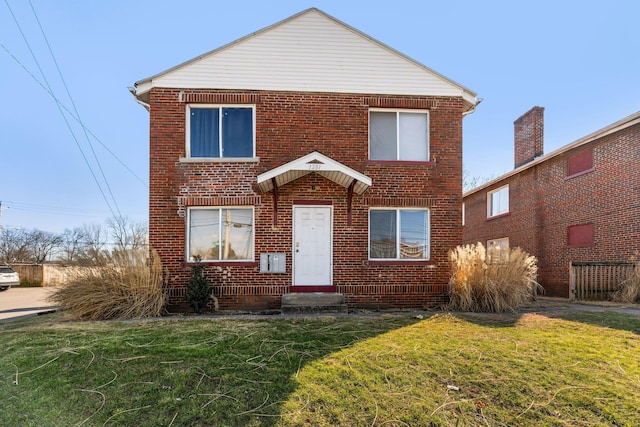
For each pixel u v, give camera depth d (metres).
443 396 4.04
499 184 19.61
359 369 4.67
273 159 9.80
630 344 5.66
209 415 3.64
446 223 10.05
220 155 9.84
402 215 10.15
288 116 9.91
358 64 10.20
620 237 12.33
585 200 13.85
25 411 3.74
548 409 3.81
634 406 3.84
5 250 48.22
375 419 3.61
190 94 9.75
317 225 9.81
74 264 8.83
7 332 6.70
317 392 4.08
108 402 3.89
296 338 5.96
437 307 9.76
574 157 14.53
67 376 4.53
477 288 9.00
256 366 4.77
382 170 9.99
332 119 10.00
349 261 9.74
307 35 10.18
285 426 3.47
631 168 12.01
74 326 7.21
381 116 10.31
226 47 9.95
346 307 8.80
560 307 9.48
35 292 20.25
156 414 3.66
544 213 16.08
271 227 9.66
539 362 4.89
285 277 9.59
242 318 7.80
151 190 9.55
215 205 9.64
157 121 9.67
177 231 9.50
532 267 9.59
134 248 8.95
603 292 11.63
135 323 7.45
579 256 14.02
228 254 9.69
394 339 5.89
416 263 9.88
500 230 19.33
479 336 6.07
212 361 4.95
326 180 9.87
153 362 4.93
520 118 18.48
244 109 10.04
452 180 10.17
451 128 10.29
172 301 9.27
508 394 4.08
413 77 10.29
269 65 9.99
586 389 4.17
